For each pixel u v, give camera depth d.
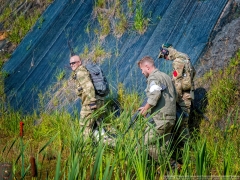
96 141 19.77
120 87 27.11
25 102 31.23
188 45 26.94
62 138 23.89
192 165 18.47
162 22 29.30
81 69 23.05
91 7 34.28
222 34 26.06
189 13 28.61
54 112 27.89
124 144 18.30
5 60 36.47
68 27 34.41
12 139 26.58
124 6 32.16
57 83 30.69
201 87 24.20
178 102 21.59
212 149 19.73
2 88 33.50
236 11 26.72
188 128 22.39
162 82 19.27
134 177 18.42
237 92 22.88
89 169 19.34
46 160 22.14
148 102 18.97
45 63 33.03
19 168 20.86
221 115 22.38
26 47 35.88
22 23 38.56
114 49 29.86
